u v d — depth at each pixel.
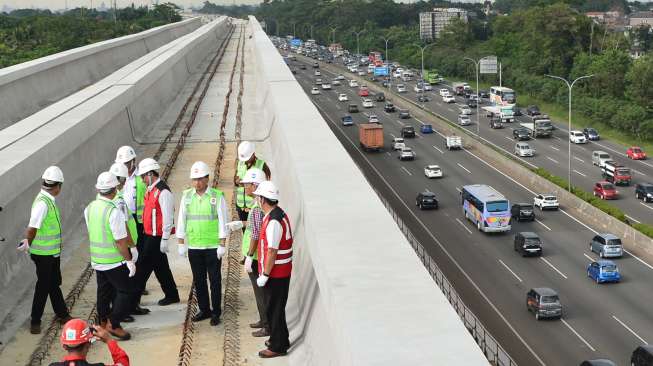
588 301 31.50
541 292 29.66
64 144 11.58
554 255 37.97
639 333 27.98
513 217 45.56
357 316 4.32
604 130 75.94
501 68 100.81
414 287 4.73
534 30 105.19
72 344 4.85
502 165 60.62
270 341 7.12
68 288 9.06
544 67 102.94
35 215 7.63
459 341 3.99
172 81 29.12
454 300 24.64
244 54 55.41
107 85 18.78
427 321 4.24
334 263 5.21
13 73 21.19
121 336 7.60
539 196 47.62
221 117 22.38
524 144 65.31
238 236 10.62
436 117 81.31
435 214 46.72
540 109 90.56
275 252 6.77
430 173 56.62
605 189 51.16
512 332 28.44
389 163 62.72
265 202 6.79
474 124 81.62
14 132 11.55
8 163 9.37
